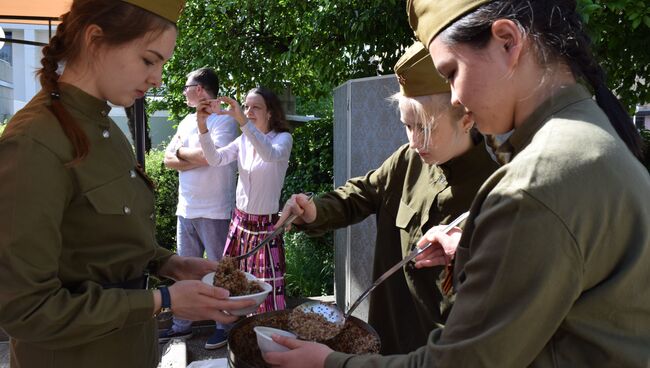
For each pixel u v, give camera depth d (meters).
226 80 6.77
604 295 0.76
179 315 1.25
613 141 0.79
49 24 3.42
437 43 0.89
